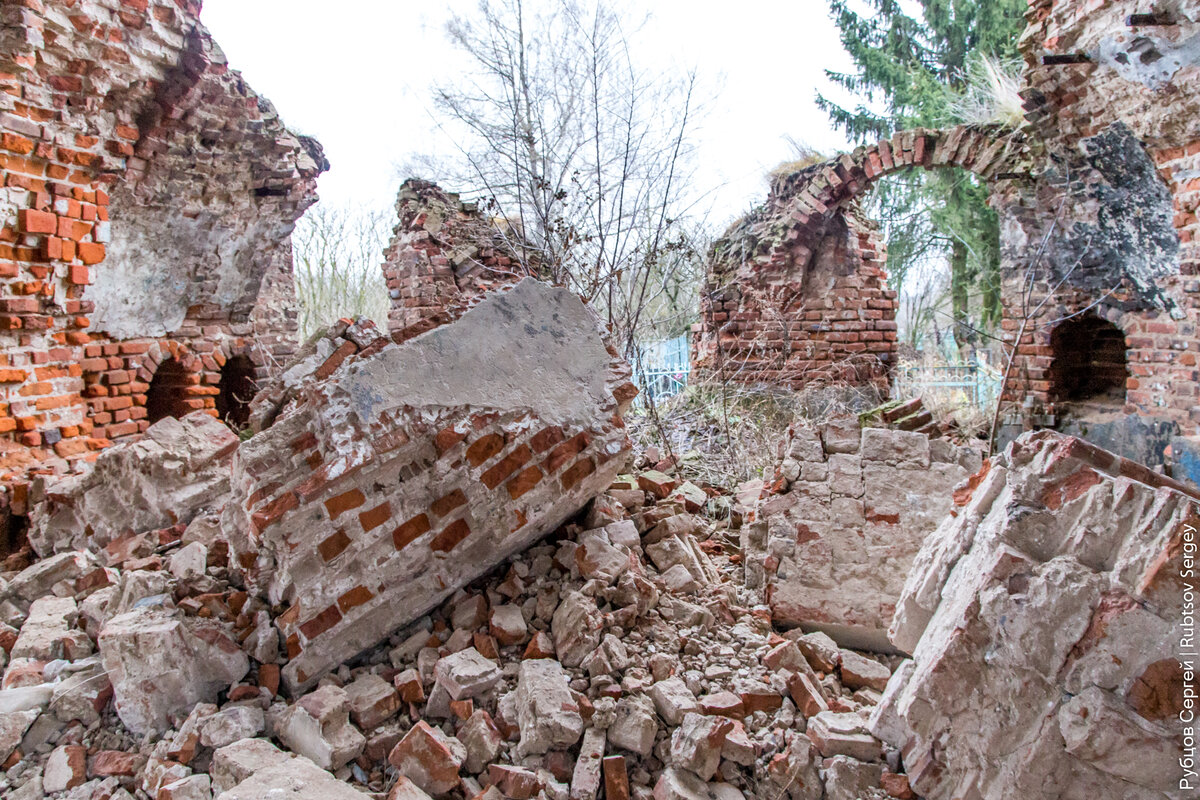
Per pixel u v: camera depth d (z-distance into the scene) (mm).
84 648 2344
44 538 3184
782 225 8141
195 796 1653
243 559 2326
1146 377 5594
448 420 2148
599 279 5711
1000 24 14406
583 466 2408
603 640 2104
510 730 1860
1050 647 1459
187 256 6285
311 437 2039
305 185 7039
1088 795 1426
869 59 15539
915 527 2564
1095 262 6059
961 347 14445
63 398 5117
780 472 2799
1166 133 5020
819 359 8266
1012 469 1706
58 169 4902
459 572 2258
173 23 5344
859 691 2141
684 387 8039
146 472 3150
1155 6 4637
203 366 6754
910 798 1673
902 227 16031
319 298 14836
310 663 2025
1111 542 1477
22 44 4527
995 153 6941
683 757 1721
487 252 8547
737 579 2867
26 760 1938
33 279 4832
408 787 1655
